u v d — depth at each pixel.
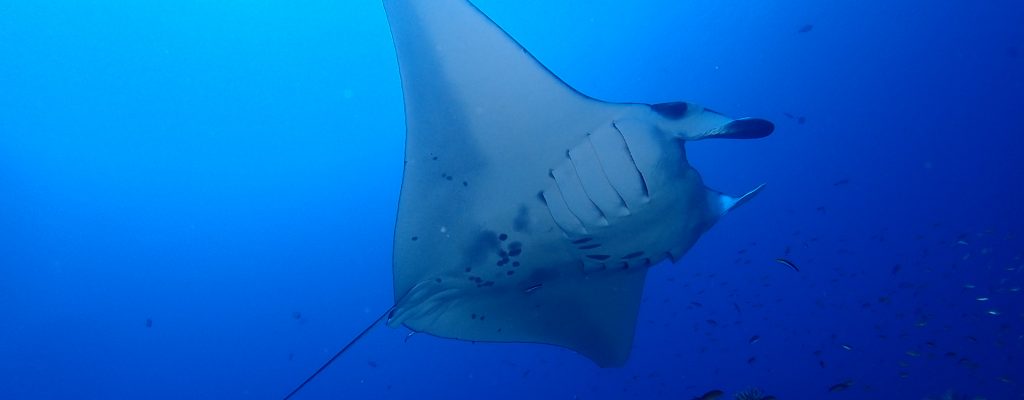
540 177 2.36
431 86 2.27
